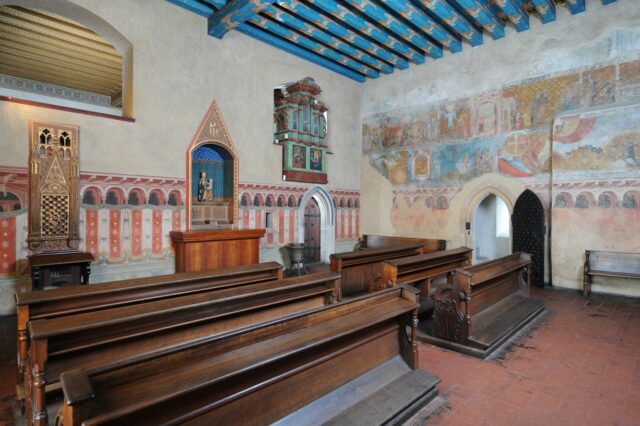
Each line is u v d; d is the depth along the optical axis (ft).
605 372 16.26
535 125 34.63
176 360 8.29
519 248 34.37
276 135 40.68
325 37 37.19
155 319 12.80
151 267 29.53
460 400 13.96
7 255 23.68
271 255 38.42
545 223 33.86
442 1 31.32
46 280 22.85
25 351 12.75
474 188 38.70
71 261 23.12
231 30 34.91
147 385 7.54
